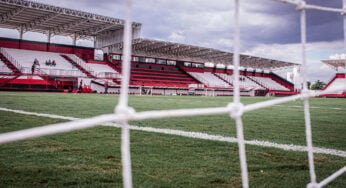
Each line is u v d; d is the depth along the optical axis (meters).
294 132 3.99
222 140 3.21
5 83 22.20
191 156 2.44
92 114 6.03
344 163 2.31
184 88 32.91
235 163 2.23
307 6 1.56
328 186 1.74
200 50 34.69
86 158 2.33
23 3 22.36
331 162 2.33
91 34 31.52
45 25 27.67
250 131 4.02
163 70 36.06
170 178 1.84
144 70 34.38
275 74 46.97
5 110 6.36
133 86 28.09
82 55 31.70
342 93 34.53
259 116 6.40
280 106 11.04
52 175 1.88
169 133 3.64
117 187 1.68
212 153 2.56
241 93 37.25
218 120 5.26
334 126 4.77
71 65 28.56
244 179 1.14
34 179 1.80
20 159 2.26
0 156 2.34
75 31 30.09
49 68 26.78
